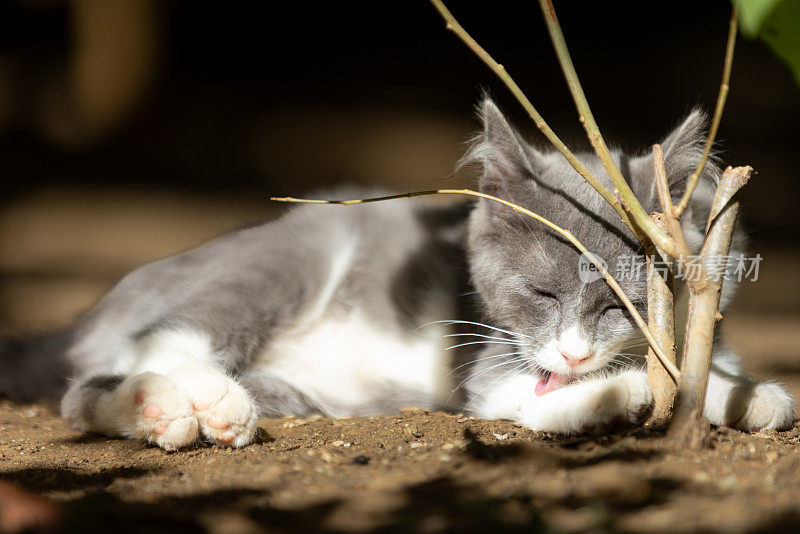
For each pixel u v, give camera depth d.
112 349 6.39
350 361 6.65
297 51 30.69
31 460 4.89
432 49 31.17
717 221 4.54
